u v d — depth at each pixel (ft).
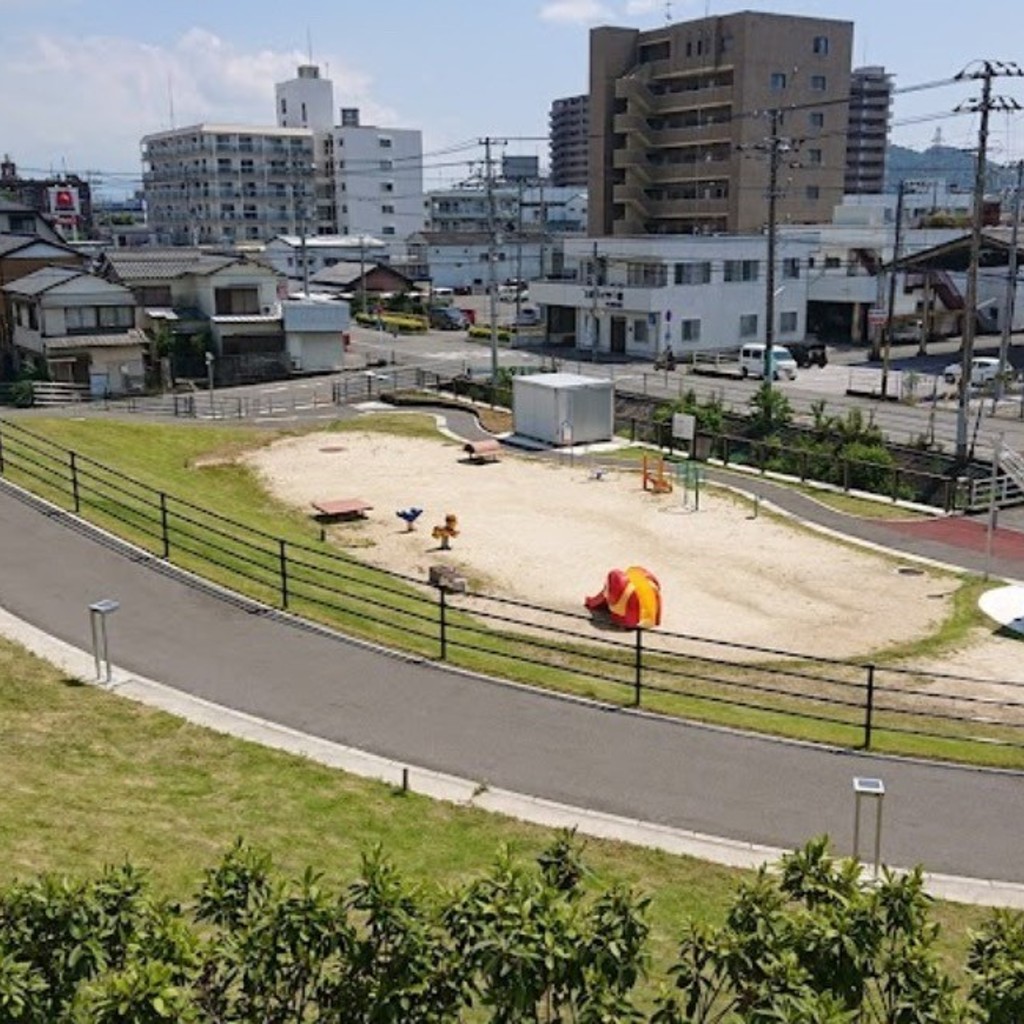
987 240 165.78
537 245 316.40
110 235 348.79
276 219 343.26
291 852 30.40
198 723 40.83
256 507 90.53
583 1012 16.84
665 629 62.18
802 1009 16.11
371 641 51.01
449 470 104.88
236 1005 17.71
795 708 47.98
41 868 26.76
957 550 78.48
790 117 234.79
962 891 31.83
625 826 35.06
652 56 248.52
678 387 151.43
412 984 17.03
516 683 47.01
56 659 45.60
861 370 167.43
